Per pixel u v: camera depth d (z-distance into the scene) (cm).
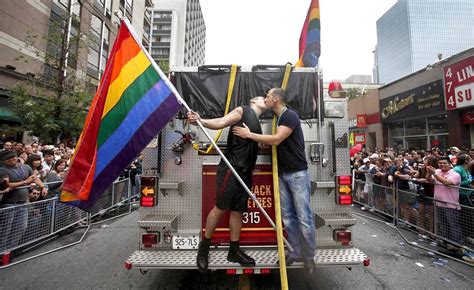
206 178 317
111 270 403
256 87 346
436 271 398
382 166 819
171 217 310
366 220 713
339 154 329
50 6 1602
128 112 276
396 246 509
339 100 337
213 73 349
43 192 531
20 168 505
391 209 687
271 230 310
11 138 1153
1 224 430
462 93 1166
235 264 274
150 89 278
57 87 1209
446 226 497
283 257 254
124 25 290
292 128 272
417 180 603
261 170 314
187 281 365
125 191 874
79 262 434
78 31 1338
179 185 312
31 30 1342
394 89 1706
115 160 271
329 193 324
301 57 403
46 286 356
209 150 321
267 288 345
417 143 1555
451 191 497
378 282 362
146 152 321
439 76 1326
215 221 267
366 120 2028
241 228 309
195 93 344
